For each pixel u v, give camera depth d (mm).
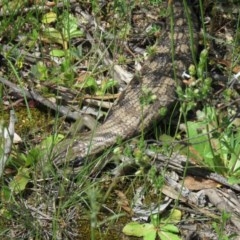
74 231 4625
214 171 4988
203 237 4660
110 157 4941
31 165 4891
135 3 6211
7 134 4895
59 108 5371
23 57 5758
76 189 4758
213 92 5574
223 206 4793
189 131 5102
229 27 6133
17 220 4605
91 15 6203
